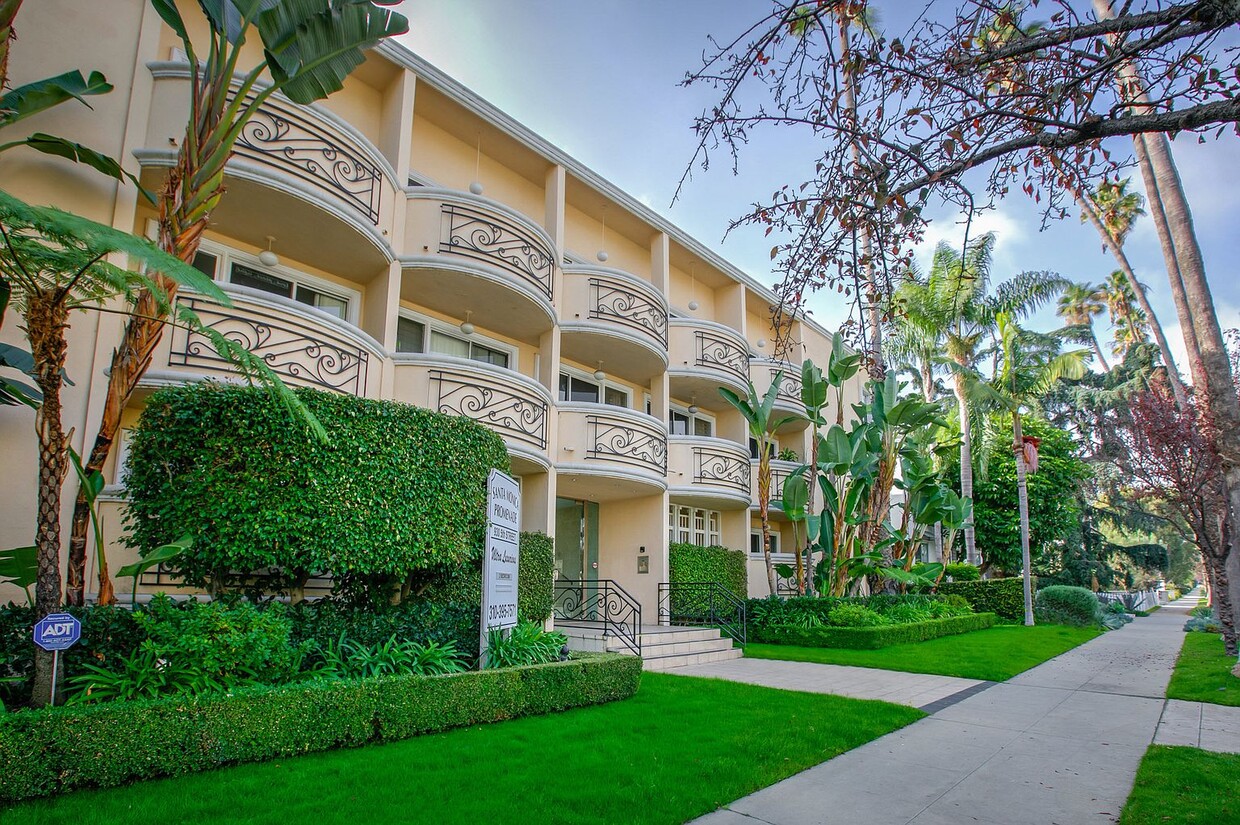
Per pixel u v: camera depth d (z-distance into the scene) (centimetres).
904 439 1955
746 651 1410
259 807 453
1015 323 2517
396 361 1073
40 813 430
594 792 497
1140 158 1352
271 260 1034
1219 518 1274
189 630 594
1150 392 1388
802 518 1705
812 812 488
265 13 665
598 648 1215
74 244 591
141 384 783
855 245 484
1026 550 2167
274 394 718
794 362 2205
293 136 939
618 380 1717
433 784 505
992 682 1080
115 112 855
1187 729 751
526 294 1229
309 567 728
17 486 738
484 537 878
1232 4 327
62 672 569
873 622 1552
